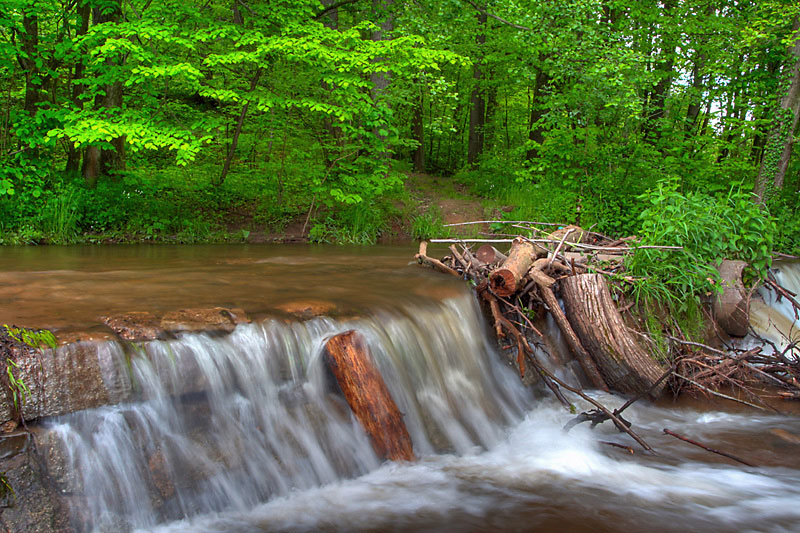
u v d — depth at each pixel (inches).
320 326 205.3
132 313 189.5
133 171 575.2
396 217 647.8
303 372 194.9
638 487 192.9
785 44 583.8
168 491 155.3
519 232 613.9
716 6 716.0
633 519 171.8
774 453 223.8
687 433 241.0
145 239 497.0
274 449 177.3
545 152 570.3
